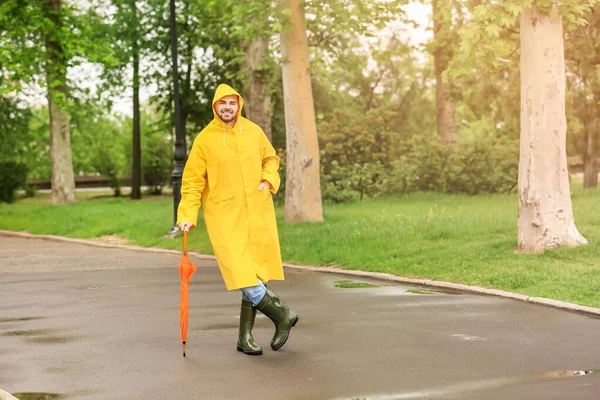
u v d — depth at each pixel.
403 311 9.09
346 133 30.44
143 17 39.03
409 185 29.12
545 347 7.07
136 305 9.98
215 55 37.47
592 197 22.95
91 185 57.31
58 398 5.77
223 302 10.07
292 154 20.20
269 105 35.84
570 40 23.31
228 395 5.74
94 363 6.80
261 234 7.02
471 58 16.00
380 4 19.34
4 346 7.59
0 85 31.30
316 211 20.12
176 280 12.51
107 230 21.94
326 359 6.77
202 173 7.07
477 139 29.20
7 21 30.39
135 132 42.28
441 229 15.69
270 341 7.55
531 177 12.96
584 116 25.31
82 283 12.32
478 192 28.41
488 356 6.76
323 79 43.16
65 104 31.62
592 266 11.42
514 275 10.93
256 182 7.05
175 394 5.80
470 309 9.13
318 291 10.88
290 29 19.27
